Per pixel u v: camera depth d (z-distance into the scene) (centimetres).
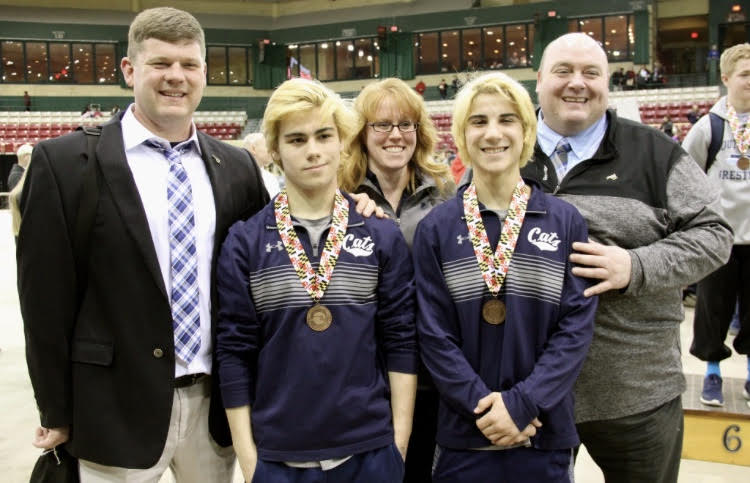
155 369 175
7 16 2220
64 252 172
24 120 2117
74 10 2253
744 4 2094
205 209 188
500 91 178
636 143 203
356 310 173
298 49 2411
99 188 175
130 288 174
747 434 307
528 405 164
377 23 2295
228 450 199
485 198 186
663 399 199
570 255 179
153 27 174
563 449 175
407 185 239
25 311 174
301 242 176
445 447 181
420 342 181
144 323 175
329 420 167
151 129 184
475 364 177
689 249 189
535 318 175
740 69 327
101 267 174
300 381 167
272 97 176
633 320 196
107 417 174
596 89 201
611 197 199
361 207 187
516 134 179
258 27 2380
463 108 183
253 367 181
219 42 2348
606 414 197
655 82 1898
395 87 228
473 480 174
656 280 183
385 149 228
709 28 2147
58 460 182
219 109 2283
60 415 175
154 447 175
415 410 215
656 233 199
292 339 170
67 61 2272
